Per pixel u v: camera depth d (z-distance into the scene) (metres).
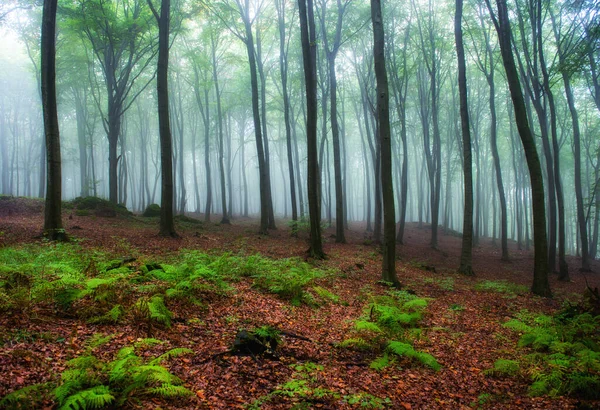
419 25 25.09
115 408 3.77
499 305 11.63
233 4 24.39
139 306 6.07
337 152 22.48
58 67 29.64
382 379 5.52
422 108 28.38
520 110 13.73
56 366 4.36
